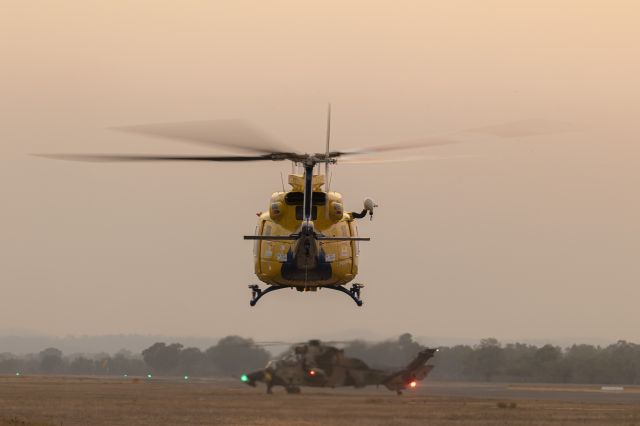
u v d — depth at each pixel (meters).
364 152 130.38
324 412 165.12
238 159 130.00
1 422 151.38
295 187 138.12
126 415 161.88
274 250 137.62
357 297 144.75
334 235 138.25
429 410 171.75
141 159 122.94
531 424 152.62
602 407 188.75
